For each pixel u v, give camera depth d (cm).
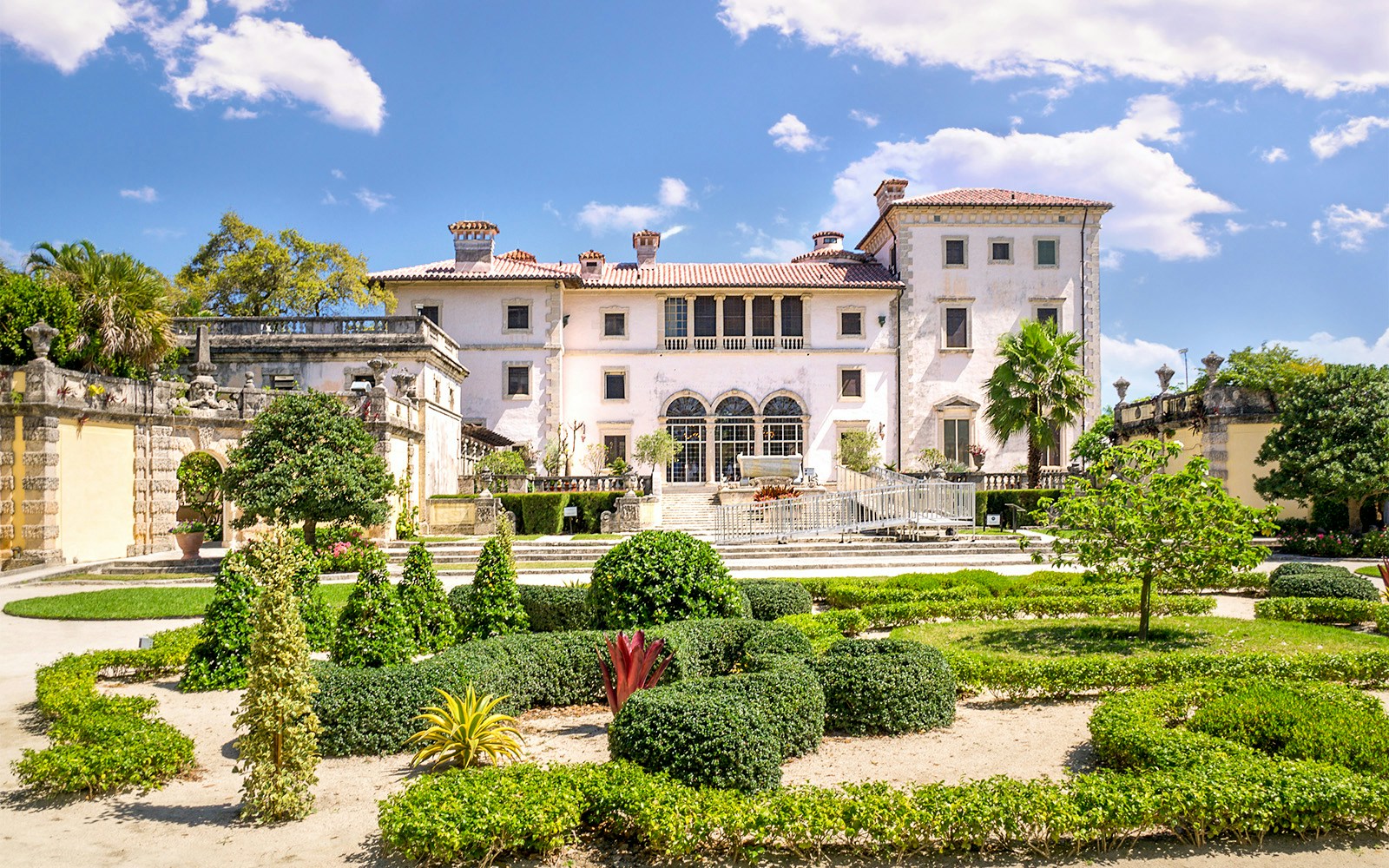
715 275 4734
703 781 695
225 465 2772
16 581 2003
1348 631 1322
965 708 994
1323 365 3178
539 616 1293
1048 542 2655
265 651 689
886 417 4597
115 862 616
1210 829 635
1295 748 716
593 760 820
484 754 823
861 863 614
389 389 3347
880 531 2889
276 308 4234
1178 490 1247
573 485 3544
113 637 1409
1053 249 4641
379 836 657
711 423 4569
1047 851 624
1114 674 1016
